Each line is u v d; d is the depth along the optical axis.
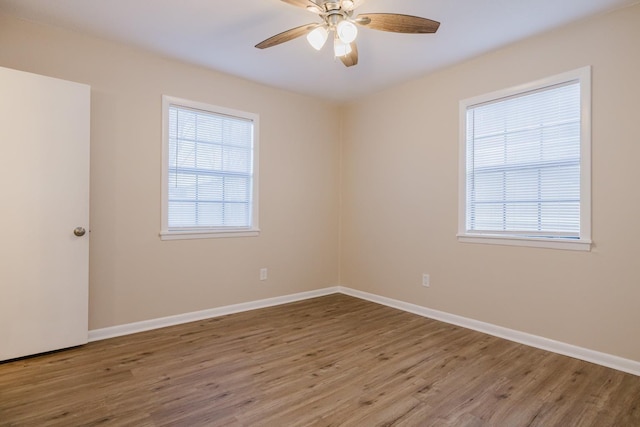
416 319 3.47
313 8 2.06
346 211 4.54
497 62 3.03
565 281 2.63
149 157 3.12
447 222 3.41
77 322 2.64
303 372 2.30
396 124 3.91
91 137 2.83
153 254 3.15
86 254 2.67
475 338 2.96
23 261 2.42
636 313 2.31
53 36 2.66
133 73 3.03
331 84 3.84
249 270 3.78
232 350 2.66
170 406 1.89
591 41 2.50
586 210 2.53
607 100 2.43
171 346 2.73
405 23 2.03
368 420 1.78
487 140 3.15
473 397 2.01
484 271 3.12
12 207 2.37
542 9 2.39
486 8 2.38
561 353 2.63
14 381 2.13
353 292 4.43
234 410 1.86
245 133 3.78
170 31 2.73
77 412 1.82
